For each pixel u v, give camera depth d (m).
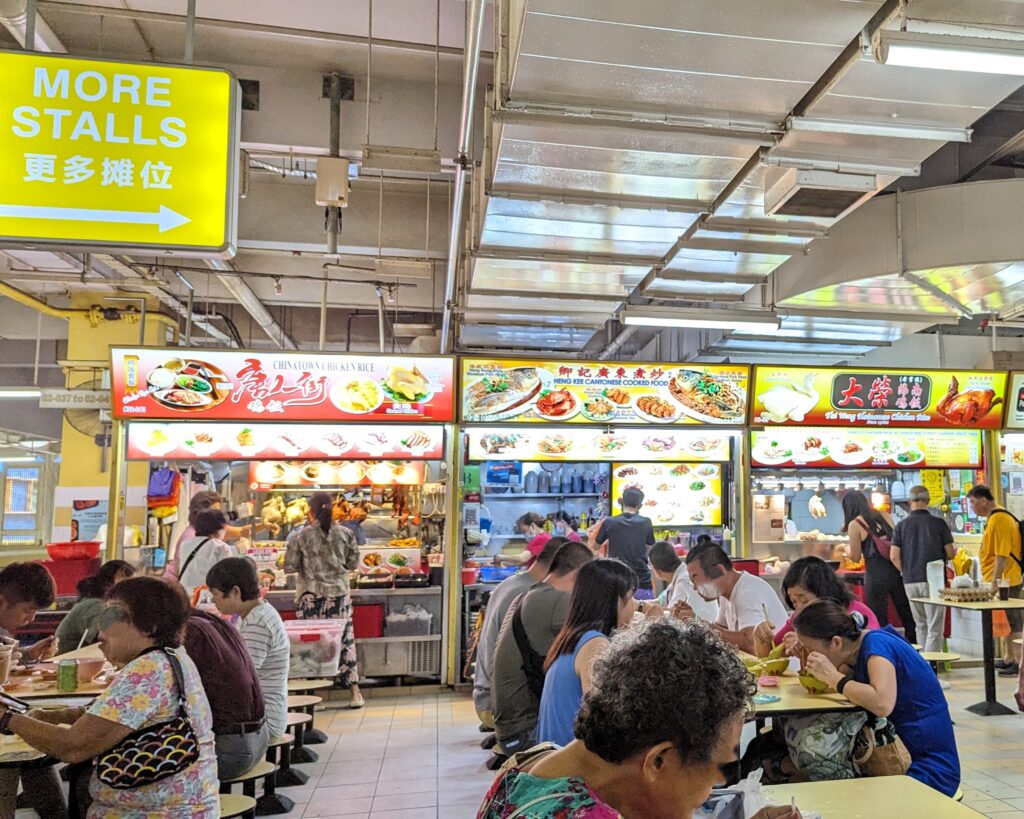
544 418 6.74
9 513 11.71
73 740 2.27
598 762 1.14
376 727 5.43
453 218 5.53
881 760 2.50
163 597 2.50
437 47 4.84
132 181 2.76
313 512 6.20
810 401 7.11
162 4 5.12
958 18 2.98
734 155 4.20
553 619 3.37
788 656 3.40
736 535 7.26
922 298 7.08
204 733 2.47
